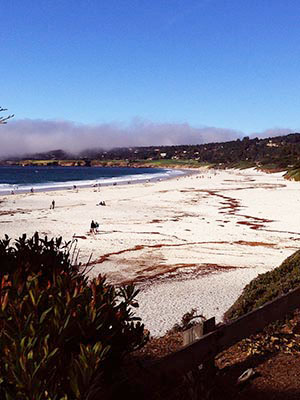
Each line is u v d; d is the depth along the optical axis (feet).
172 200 218.59
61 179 496.23
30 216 151.33
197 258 82.99
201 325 13.24
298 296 19.35
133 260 80.53
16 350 8.17
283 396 14.80
